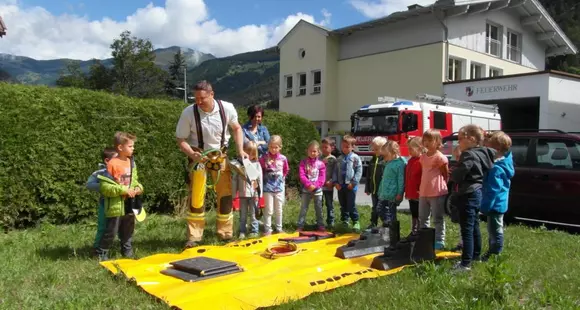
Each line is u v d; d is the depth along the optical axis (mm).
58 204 7215
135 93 52844
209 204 9109
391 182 6363
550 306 3836
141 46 54188
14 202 6812
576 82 20016
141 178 8195
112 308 3641
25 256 5047
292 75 30156
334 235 6492
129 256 5266
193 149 5672
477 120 18641
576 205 7391
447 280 4211
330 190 7426
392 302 3791
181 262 4562
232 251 5445
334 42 28000
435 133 5648
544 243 6160
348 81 27562
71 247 5547
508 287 3949
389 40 25047
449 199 5191
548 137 7961
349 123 27625
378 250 5422
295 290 4000
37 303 3662
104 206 5020
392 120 16094
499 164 5051
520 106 23141
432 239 5168
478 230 5016
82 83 56406
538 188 7797
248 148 6238
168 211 8758
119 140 5070
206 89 5438
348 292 4012
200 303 3646
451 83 21969
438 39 22656
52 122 7117
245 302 3682
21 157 6836
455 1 21438
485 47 24766
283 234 6555
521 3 25109
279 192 6707
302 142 11742
